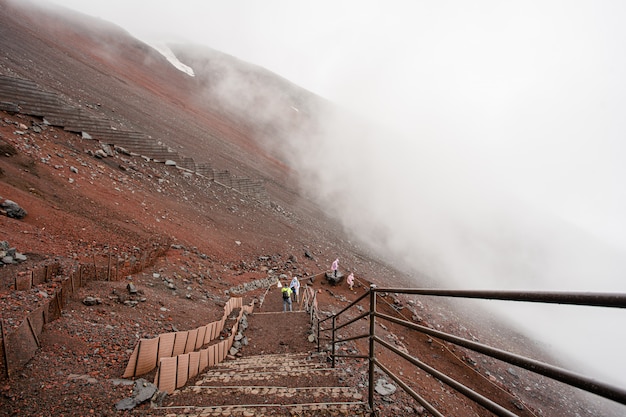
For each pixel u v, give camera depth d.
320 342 7.78
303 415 3.12
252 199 28.59
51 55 30.88
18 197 9.25
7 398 2.76
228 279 13.55
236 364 5.62
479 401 1.59
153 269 10.28
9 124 12.93
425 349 15.66
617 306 0.97
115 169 16.30
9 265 5.64
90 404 2.93
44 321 4.35
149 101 41.62
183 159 24.05
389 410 3.99
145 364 3.90
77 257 7.85
